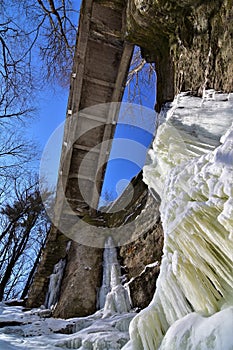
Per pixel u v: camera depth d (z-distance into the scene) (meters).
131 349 2.20
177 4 3.38
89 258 5.56
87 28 4.83
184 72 3.48
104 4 4.84
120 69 5.18
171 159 2.66
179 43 3.70
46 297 5.64
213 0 3.01
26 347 3.18
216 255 1.80
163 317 2.21
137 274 4.50
